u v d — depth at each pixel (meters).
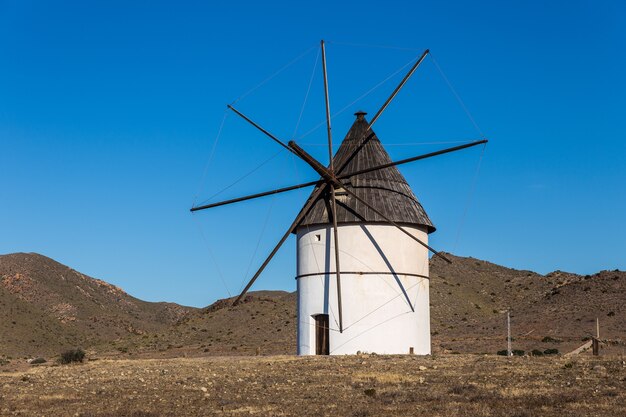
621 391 23.47
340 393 24.48
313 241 40.59
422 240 41.66
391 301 39.56
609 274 88.50
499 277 124.44
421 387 25.36
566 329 68.25
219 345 80.69
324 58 40.38
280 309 97.31
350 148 41.53
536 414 19.67
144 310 169.12
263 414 20.88
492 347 57.38
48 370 38.56
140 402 24.03
